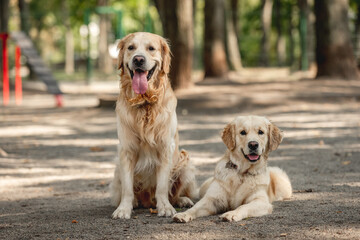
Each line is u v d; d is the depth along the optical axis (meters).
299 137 10.61
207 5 24.61
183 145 10.19
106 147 10.29
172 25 17.70
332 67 20.45
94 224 4.65
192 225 4.50
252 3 52.66
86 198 6.09
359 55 27.31
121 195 5.43
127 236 4.16
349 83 19.27
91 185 6.90
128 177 5.22
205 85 20.44
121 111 5.25
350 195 5.49
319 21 20.53
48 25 53.50
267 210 4.83
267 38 40.59
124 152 5.27
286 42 55.59
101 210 5.38
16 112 16.92
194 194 5.85
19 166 8.45
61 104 18.47
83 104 18.88
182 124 13.16
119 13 27.06
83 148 10.21
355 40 28.45
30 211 5.39
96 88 26.88
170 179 5.43
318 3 20.55
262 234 4.08
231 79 25.00
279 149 9.36
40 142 11.05
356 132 10.97
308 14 30.56
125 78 5.34
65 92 24.91
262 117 5.25
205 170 7.71
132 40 5.31
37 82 32.66
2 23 28.34
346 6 20.36
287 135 10.95
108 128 13.00
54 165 8.52
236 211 4.66
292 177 6.87
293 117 13.77
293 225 4.30
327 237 3.90
